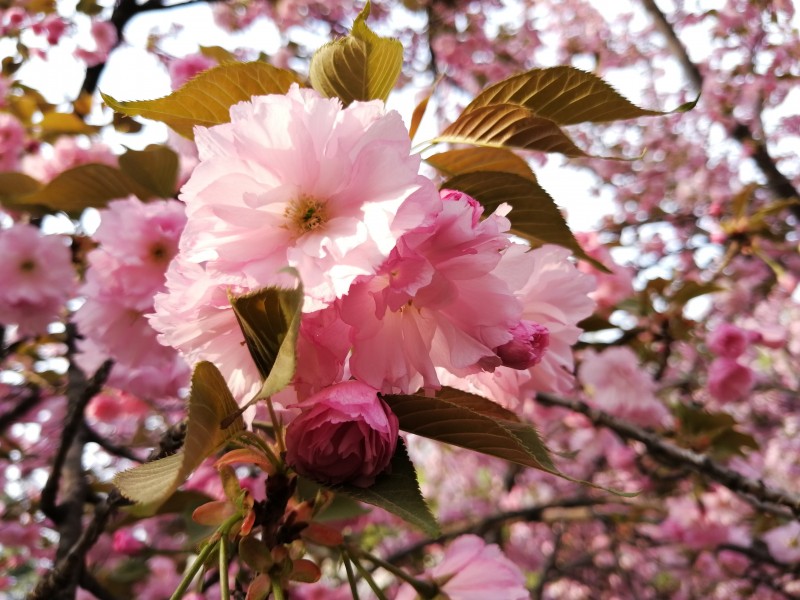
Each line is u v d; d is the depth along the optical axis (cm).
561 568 82
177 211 29
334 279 11
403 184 12
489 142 18
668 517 66
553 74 17
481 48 105
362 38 17
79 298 41
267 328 12
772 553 64
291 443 12
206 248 12
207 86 16
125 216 28
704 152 110
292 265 12
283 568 14
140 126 50
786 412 97
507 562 19
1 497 69
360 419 12
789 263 89
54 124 48
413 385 14
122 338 28
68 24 70
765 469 96
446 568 18
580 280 17
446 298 12
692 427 45
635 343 52
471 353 13
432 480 113
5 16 68
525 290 16
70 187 32
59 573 23
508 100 17
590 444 63
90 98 55
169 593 57
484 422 13
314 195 13
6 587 67
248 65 15
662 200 112
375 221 12
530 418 62
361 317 12
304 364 12
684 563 80
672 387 62
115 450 46
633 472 64
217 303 12
